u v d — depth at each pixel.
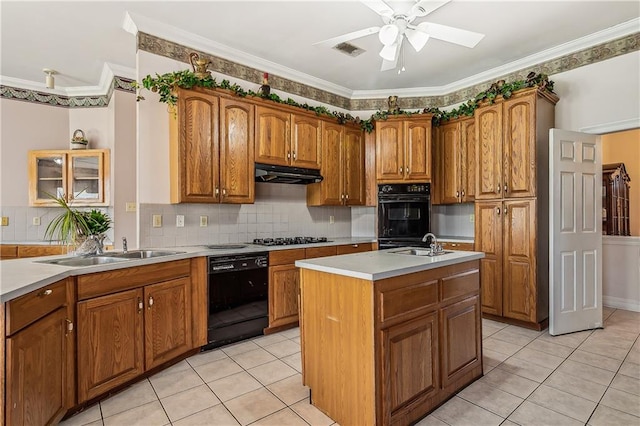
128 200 4.01
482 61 3.79
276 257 3.22
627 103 3.16
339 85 4.46
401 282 1.79
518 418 1.84
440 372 1.99
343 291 1.79
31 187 4.28
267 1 2.65
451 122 4.21
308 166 3.83
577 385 2.18
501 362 2.53
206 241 3.35
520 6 2.76
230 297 2.90
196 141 2.97
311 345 2.00
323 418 1.88
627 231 4.59
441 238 4.14
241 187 3.25
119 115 3.93
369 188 4.43
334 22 2.96
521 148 3.27
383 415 1.65
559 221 3.12
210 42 3.27
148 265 2.32
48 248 4.12
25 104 4.34
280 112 3.59
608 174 4.50
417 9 2.13
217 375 2.37
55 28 3.02
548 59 3.61
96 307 1.99
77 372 1.89
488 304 3.51
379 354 1.65
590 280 3.24
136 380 2.27
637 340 2.93
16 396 1.40
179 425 1.81
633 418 1.83
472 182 4.00
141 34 2.90
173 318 2.51
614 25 3.09
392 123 4.24
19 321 1.43
